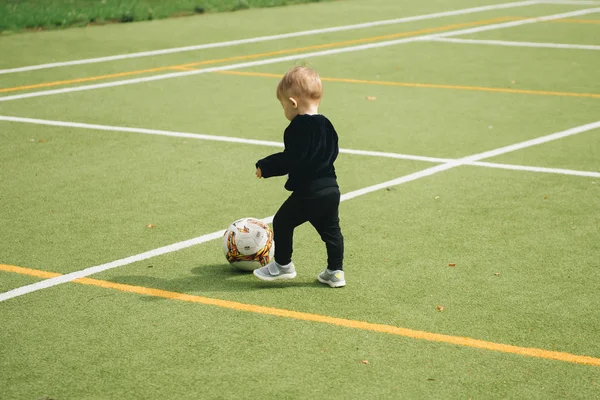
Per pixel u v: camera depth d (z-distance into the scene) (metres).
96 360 5.88
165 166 10.91
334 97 15.20
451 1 30.25
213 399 5.35
